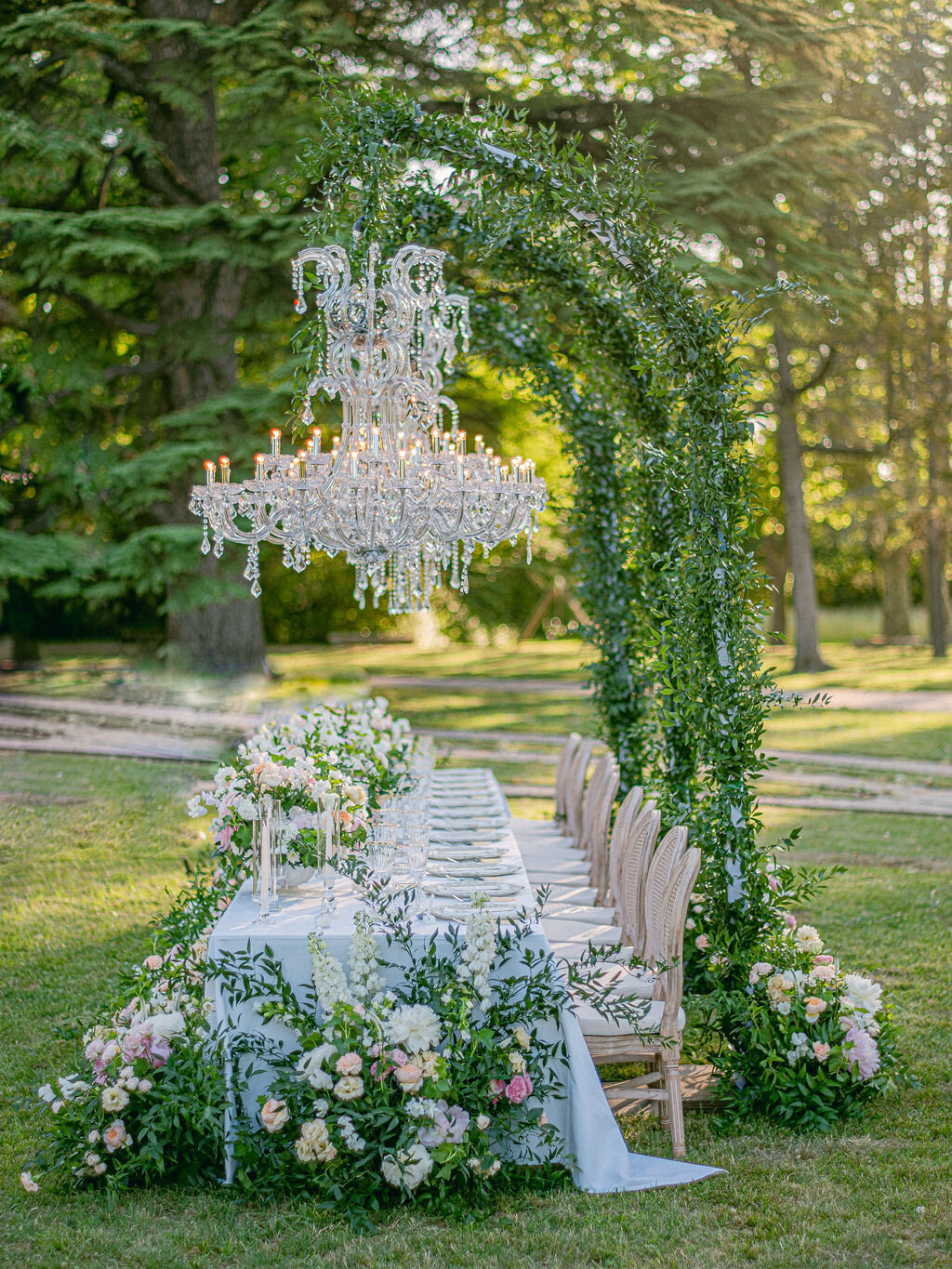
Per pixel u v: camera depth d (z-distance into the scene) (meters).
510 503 4.55
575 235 5.05
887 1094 4.39
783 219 12.77
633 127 12.61
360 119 5.10
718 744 4.74
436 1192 3.72
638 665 6.64
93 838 8.91
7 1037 5.12
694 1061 4.86
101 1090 3.84
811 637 22.55
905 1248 3.37
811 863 8.19
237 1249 3.42
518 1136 3.82
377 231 5.16
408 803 4.68
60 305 13.97
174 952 4.38
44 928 6.76
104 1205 3.70
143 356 15.19
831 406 23.72
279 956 3.90
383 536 4.29
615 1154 3.84
